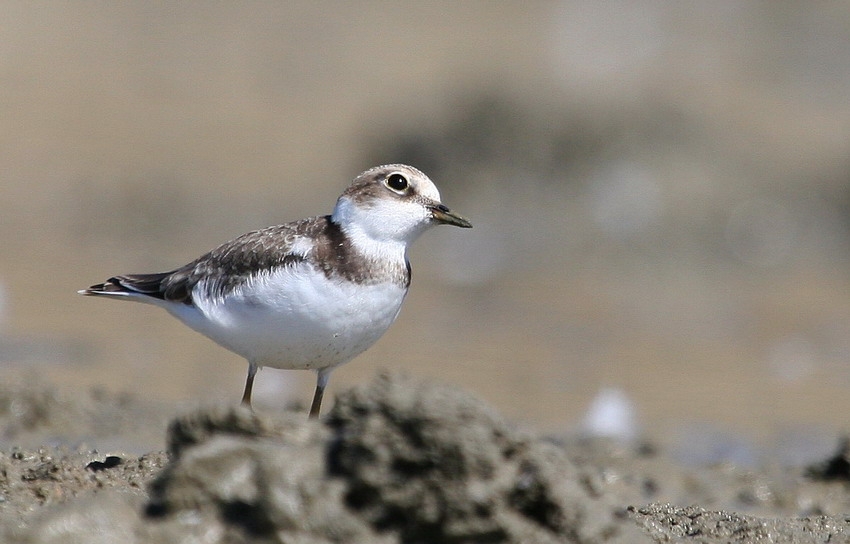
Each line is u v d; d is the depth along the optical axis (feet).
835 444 40.78
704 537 24.07
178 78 92.89
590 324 58.54
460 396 19.31
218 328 28.35
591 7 108.78
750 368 52.65
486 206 73.67
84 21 100.32
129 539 18.53
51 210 69.87
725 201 74.59
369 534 18.48
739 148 79.20
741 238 72.74
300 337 27.55
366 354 49.93
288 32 102.68
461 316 57.93
